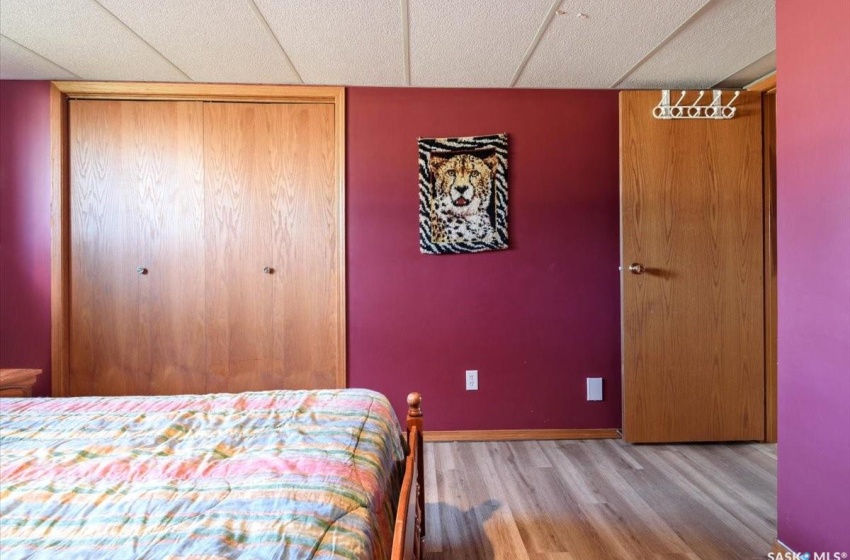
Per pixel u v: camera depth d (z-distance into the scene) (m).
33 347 2.37
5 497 0.76
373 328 2.44
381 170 2.42
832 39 1.20
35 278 2.36
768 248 2.35
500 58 2.08
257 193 2.43
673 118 2.31
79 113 2.37
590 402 2.47
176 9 1.69
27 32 1.85
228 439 1.02
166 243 2.41
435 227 2.42
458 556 1.47
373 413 1.22
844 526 1.19
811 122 1.28
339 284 2.43
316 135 2.43
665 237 2.32
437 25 1.80
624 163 2.31
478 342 2.45
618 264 2.46
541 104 2.43
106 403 1.31
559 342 2.46
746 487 1.90
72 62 2.13
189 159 2.40
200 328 2.43
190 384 2.44
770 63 2.16
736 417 2.34
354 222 2.42
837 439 1.21
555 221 2.44
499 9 1.68
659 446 2.34
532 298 2.45
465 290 2.45
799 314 1.34
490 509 1.75
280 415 1.20
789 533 1.38
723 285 2.33
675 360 2.33
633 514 1.70
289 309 2.45
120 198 2.40
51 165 2.34
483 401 2.45
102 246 2.40
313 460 0.90
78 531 0.66
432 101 2.41
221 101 2.40
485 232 2.42
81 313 2.40
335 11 1.70
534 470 2.08
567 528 1.62
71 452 0.95
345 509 0.74
